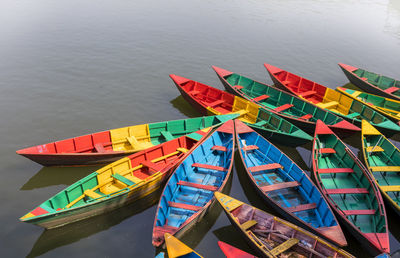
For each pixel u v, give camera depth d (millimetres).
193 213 17000
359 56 40938
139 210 18031
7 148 21797
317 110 25719
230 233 16844
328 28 50156
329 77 35500
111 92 29656
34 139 22938
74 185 16688
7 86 28953
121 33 42219
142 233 16531
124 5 53219
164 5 54844
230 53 39406
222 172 20656
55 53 35594
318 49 42250
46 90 28984
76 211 15391
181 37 42625
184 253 13250
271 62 37938
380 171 20750
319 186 18047
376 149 21688
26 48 36031
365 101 28562
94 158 19688
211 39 42844
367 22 54344
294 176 19375
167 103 28812
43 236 15961
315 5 62312
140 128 22391
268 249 14469
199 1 58562
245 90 30297
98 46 38125
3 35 38562
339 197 18562
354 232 15188
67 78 31156
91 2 53250
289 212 15930
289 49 41688
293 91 28875
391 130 23438
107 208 16719
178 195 18422
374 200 17266
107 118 26078
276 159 20797
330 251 14141
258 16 53125
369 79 32625
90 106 27391
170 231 14547
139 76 32719
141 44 39625
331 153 21969
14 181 19234
